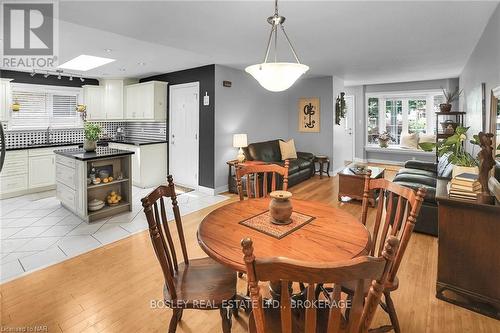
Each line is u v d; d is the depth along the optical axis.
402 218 1.74
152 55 4.30
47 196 4.91
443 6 2.58
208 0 2.37
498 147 2.29
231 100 5.37
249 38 3.41
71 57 4.41
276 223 1.66
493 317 1.92
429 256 2.77
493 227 1.95
